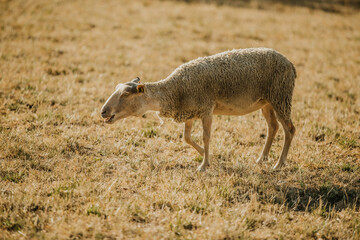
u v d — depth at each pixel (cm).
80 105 2784
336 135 2530
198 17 6638
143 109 1864
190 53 4516
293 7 8594
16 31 4825
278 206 1677
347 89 3622
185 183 1795
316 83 3791
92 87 3194
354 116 2891
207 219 1480
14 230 1384
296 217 1595
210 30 5812
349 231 1484
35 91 2930
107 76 3550
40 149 2086
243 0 8688
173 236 1354
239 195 1753
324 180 1898
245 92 1942
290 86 1981
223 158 2156
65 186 1681
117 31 5366
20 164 1881
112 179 1830
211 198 1669
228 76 1903
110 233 1364
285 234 1441
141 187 1752
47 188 1681
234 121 2739
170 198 1633
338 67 4447
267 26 6469
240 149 2264
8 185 1678
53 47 4362
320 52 5175
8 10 5831
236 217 1510
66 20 5647
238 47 4894
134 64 3981
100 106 2831
